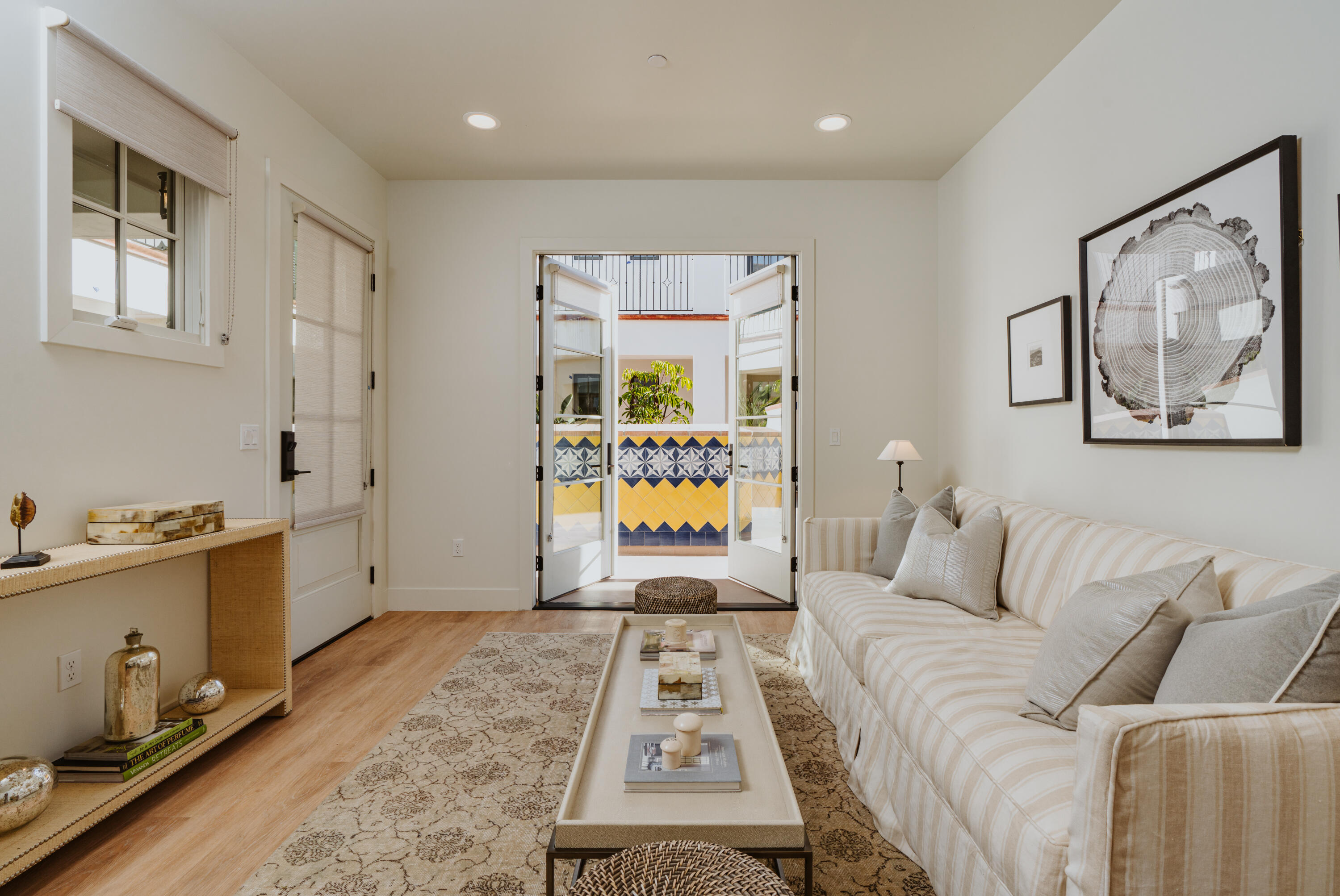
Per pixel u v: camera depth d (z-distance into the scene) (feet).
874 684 6.29
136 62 6.88
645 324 29.14
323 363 10.75
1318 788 3.24
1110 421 7.80
